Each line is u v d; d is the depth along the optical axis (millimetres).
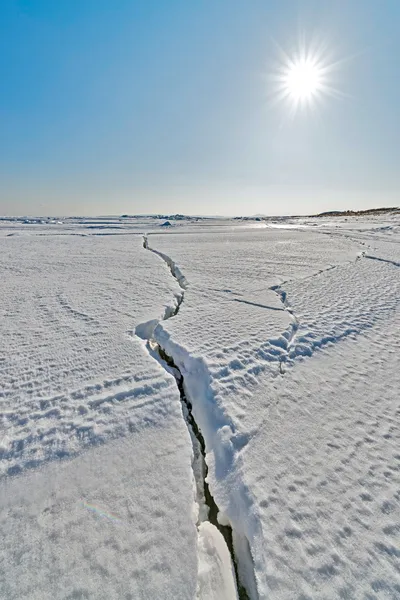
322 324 4879
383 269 9297
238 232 29234
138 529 1836
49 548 1726
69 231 34688
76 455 2375
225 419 2758
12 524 1857
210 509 2213
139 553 1711
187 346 4047
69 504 1982
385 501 1988
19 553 1702
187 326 4773
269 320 5031
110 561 1667
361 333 4598
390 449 2404
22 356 3943
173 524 1872
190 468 2277
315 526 1849
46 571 1620
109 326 4887
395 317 5238
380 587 1554
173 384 3287
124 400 3023
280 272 8891
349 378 3396
